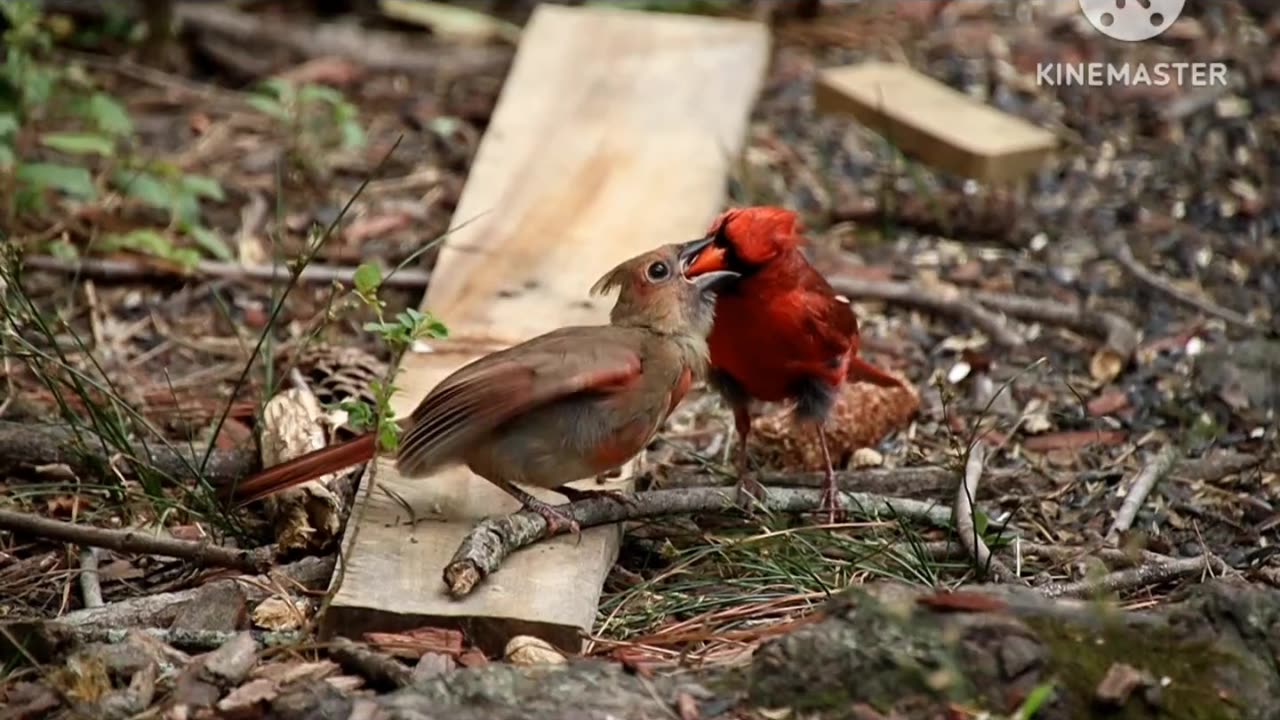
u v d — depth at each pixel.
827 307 10.29
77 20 17.36
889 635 8.00
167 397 11.68
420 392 11.02
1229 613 8.19
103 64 16.59
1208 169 15.35
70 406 11.33
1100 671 7.96
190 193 13.85
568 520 9.47
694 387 11.94
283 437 10.26
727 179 14.37
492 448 9.24
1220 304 13.40
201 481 10.05
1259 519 10.59
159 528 9.94
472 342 11.57
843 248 14.24
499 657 8.77
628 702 8.05
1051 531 10.53
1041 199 14.95
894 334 12.98
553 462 9.26
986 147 14.87
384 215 14.39
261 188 14.66
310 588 9.45
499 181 13.87
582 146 14.52
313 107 16.02
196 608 9.13
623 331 9.48
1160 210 14.74
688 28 16.77
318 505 9.71
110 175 14.45
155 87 16.38
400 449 9.00
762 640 8.69
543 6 17.17
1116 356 12.38
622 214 13.42
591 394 9.17
